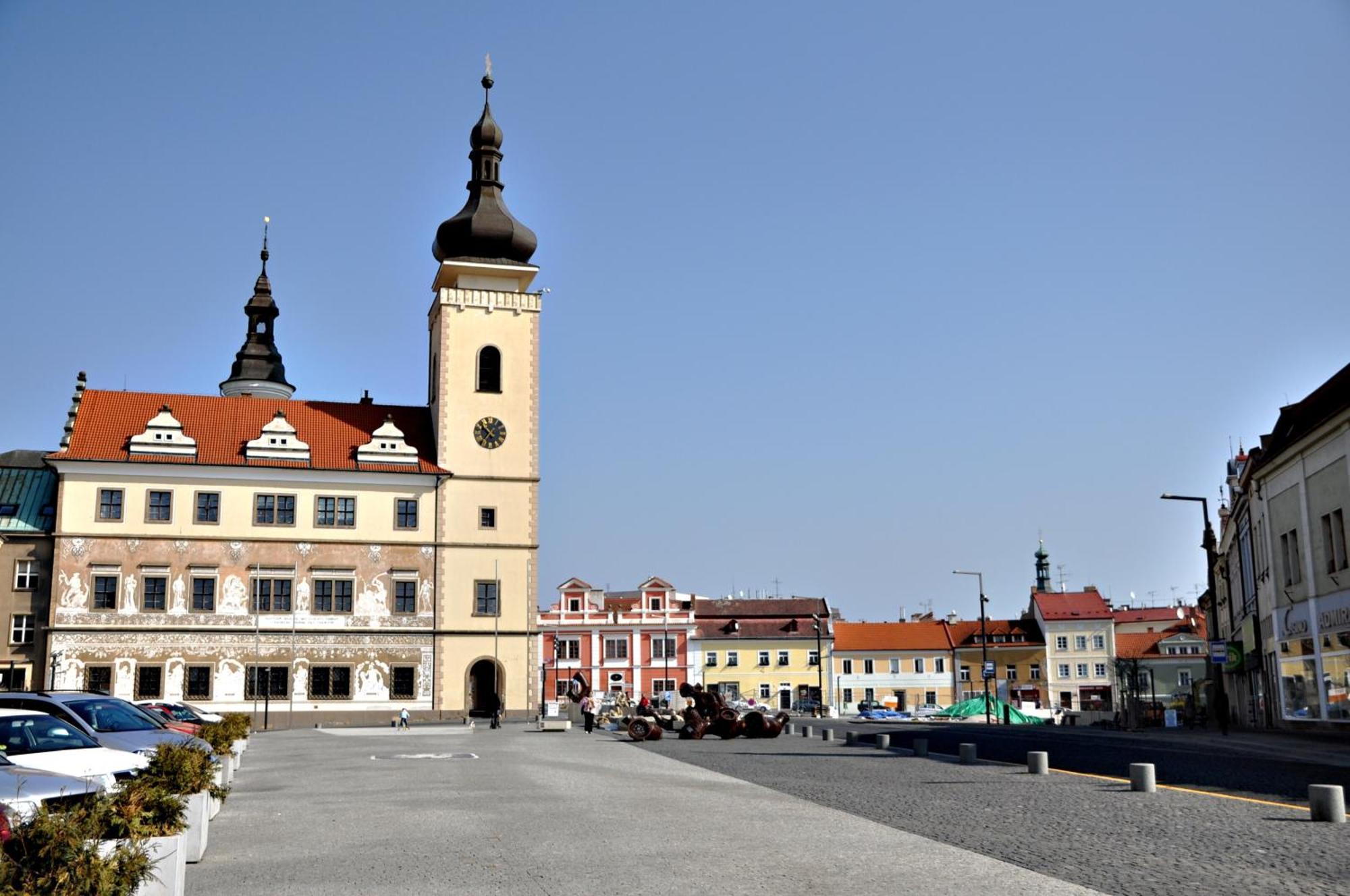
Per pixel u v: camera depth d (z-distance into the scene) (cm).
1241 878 1391
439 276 8362
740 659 13600
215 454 7750
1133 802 2184
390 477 7900
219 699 7469
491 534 8038
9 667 7375
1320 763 3169
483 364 8250
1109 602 15062
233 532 7631
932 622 14638
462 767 3466
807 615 13975
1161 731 5850
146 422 7788
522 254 8481
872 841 1752
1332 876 1395
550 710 7231
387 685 7719
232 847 1795
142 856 1075
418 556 7888
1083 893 1321
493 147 8719
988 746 4234
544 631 13012
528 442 8194
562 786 2773
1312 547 4844
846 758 3672
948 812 2116
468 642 7875
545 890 1395
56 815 1048
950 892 1343
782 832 1875
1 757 1756
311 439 8044
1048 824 1908
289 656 7606
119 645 7381
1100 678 14200
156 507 7556
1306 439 4731
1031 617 15025
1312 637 4912
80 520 7438
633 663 13012
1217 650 5225
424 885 1445
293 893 1408
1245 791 2375
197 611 7519
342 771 3334
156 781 1366
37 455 8625
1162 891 1326
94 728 2566
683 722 5778
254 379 10775
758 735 5238
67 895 988
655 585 13175
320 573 7719
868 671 14012
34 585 7488
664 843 1759
